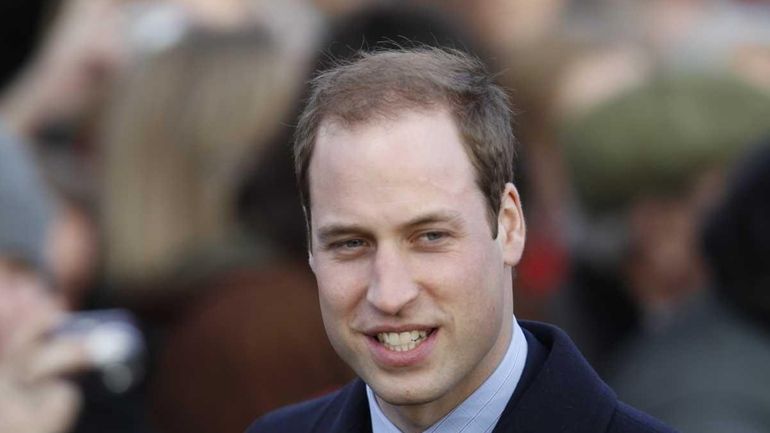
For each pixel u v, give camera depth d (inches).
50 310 510.6
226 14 693.3
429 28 538.9
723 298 504.1
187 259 536.1
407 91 315.3
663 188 585.9
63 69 666.8
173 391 513.7
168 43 580.7
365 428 350.9
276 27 625.9
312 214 321.7
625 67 757.9
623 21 892.0
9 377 496.4
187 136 551.2
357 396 353.1
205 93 555.2
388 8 541.0
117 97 579.8
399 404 320.8
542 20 827.4
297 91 525.7
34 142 657.6
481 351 319.3
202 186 547.8
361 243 315.3
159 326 543.2
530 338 346.0
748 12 960.9
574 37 774.5
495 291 319.6
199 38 567.5
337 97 317.7
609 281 617.3
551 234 627.8
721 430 472.1
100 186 580.1
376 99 314.0
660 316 595.8
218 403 507.2
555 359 339.0
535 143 660.1
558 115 666.2
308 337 505.7
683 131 584.7
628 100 599.2
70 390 505.4
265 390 502.6
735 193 504.4
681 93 593.3
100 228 576.1
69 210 597.6
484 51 555.2
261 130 547.8
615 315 623.2
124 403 517.0
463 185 313.4
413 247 312.2
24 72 669.3
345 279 316.5
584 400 336.5
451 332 314.3
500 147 323.0
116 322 526.6
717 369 488.7
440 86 317.4
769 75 852.0
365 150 310.2
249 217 530.3
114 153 566.6
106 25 677.9
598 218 608.7
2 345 499.8
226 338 507.5
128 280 551.8
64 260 584.4
